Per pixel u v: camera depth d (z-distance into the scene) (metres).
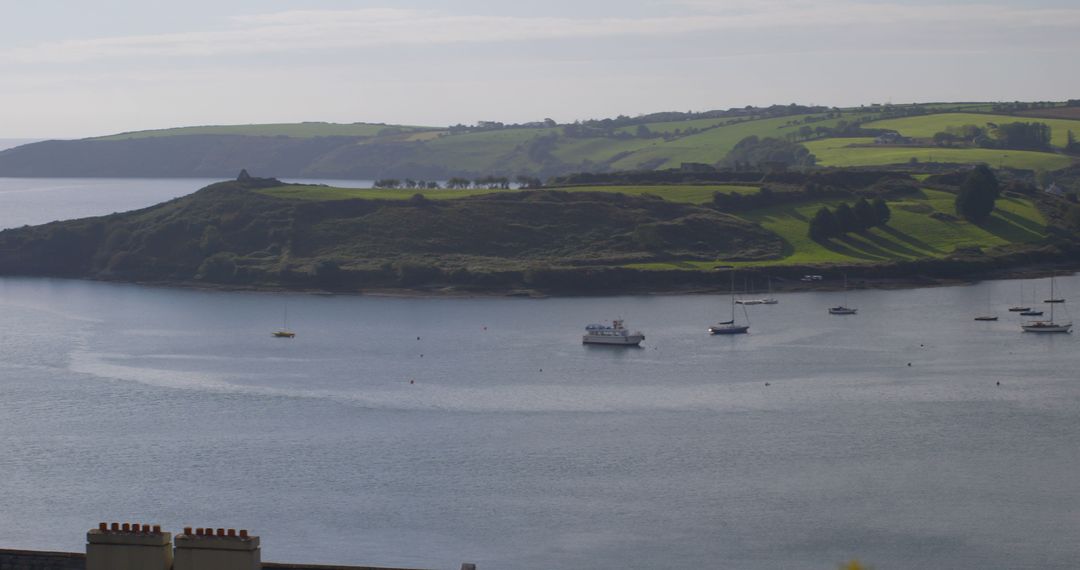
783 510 168.25
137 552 65.62
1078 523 161.62
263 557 149.00
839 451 199.00
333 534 158.50
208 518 164.50
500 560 149.38
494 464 192.38
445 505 170.88
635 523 163.00
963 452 197.50
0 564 72.81
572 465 191.75
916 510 167.38
